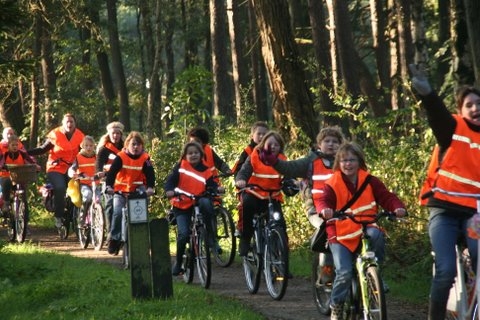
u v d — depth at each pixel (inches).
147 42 2133.4
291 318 499.8
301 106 909.8
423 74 372.2
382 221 683.4
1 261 743.7
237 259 762.2
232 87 2196.1
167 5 2020.2
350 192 435.5
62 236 980.6
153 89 1578.5
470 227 364.5
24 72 679.1
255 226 595.2
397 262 663.1
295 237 789.9
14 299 591.8
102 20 1947.6
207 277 609.6
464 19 823.7
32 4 1462.8
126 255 723.4
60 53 1969.7
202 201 624.1
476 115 377.4
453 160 379.6
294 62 909.8
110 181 733.9
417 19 1141.1
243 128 971.3
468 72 825.5
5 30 628.7
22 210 943.7
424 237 666.2
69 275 660.1
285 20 906.7
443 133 378.3
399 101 1386.6
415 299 563.2
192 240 631.2
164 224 538.9
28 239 984.9
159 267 537.3
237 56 1595.7
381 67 1539.1
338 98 818.2
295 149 876.0
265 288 614.9
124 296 547.5
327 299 493.7
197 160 632.4
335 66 1455.5
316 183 514.6
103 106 1969.7
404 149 697.6
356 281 434.3
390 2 1552.7
